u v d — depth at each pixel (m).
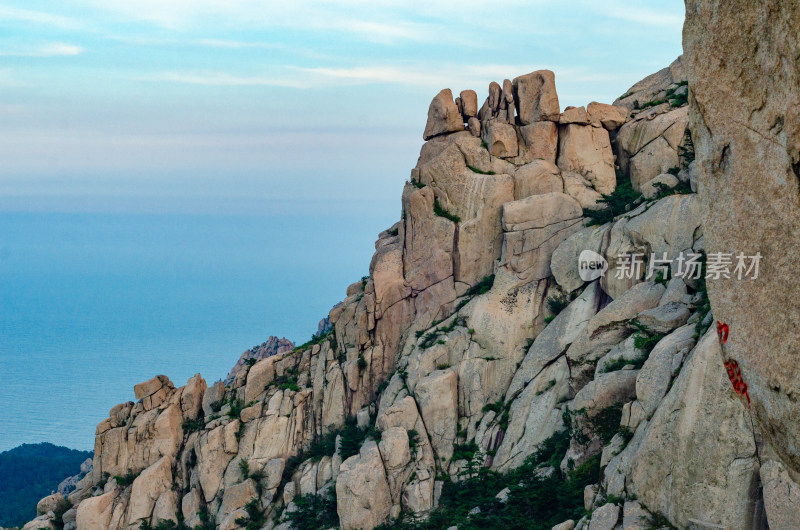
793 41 9.70
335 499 63.41
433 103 72.44
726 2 10.59
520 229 65.06
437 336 65.94
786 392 10.10
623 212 64.00
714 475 37.56
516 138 69.06
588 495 44.94
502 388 62.75
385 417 62.66
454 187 69.00
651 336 51.62
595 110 69.62
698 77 11.22
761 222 10.42
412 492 59.59
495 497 53.56
